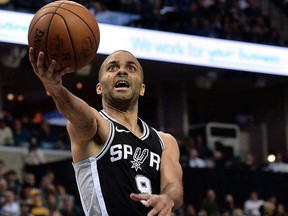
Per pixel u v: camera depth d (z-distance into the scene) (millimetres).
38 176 16359
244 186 17438
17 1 18047
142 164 4957
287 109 24344
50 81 4480
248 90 25141
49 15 4586
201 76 21844
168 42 19219
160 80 22781
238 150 22500
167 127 22875
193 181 16797
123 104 5031
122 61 5059
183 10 21484
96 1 20141
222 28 21531
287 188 18016
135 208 4852
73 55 4566
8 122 18453
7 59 18812
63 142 19047
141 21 19594
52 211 13641
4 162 17344
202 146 20859
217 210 16328
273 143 24594
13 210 13539
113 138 4906
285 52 21266
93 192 4863
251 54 20625
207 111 25516
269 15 25500
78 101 4602
